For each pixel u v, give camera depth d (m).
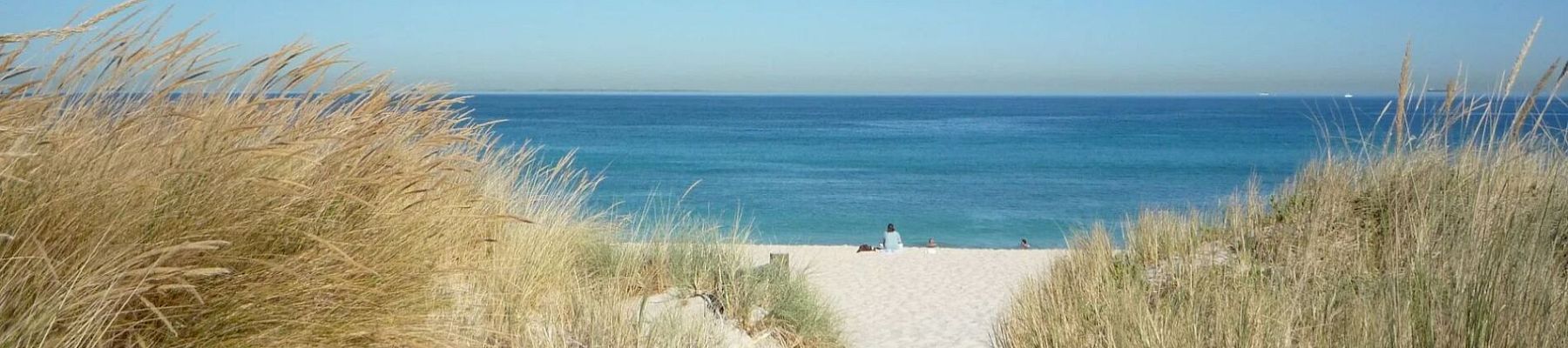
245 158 3.02
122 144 2.73
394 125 3.87
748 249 8.12
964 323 11.88
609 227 6.89
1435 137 6.01
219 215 2.88
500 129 112.31
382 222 3.54
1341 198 5.93
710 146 84.38
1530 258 4.18
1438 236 4.99
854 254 19.98
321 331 3.15
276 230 3.04
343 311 3.24
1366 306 4.18
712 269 6.88
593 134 103.19
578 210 6.61
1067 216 38.31
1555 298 3.95
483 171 5.25
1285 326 4.19
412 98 4.17
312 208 3.24
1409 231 5.18
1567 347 3.67
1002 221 37.38
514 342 4.23
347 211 3.41
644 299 5.23
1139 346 4.53
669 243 7.14
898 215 39.47
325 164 3.40
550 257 5.25
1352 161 6.55
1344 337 4.07
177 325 2.73
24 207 2.45
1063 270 6.86
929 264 18.12
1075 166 64.44
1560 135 5.75
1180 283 5.14
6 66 2.46
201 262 2.82
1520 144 5.63
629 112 189.38
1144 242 6.48
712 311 6.26
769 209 40.69
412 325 3.48
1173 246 6.25
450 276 4.23
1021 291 7.09
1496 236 4.40
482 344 3.94
